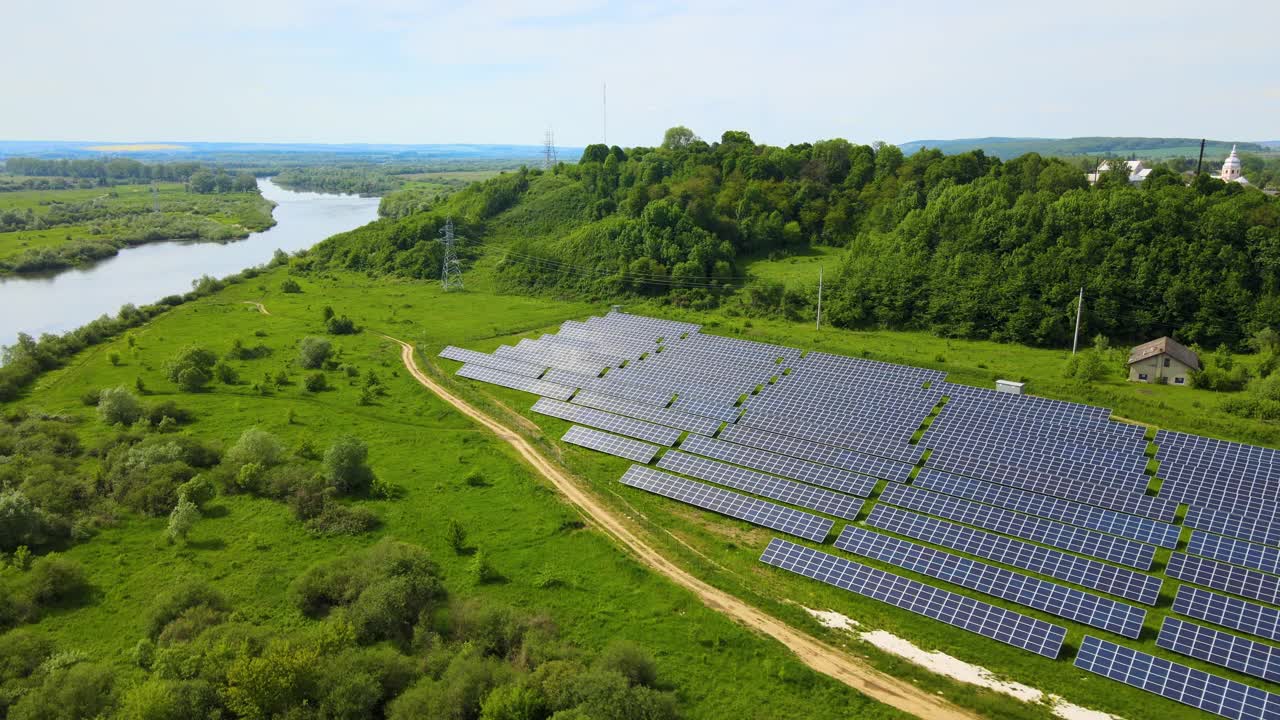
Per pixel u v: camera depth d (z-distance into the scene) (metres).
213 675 44.62
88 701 42.94
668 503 73.25
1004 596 55.72
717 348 107.12
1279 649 47.53
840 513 67.88
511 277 170.12
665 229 161.25
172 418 90.12
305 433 88.06
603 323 124.38
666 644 52.03
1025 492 68.31
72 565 58.38
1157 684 46.53
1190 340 112.12
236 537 65.31
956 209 145.25
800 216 184.25
